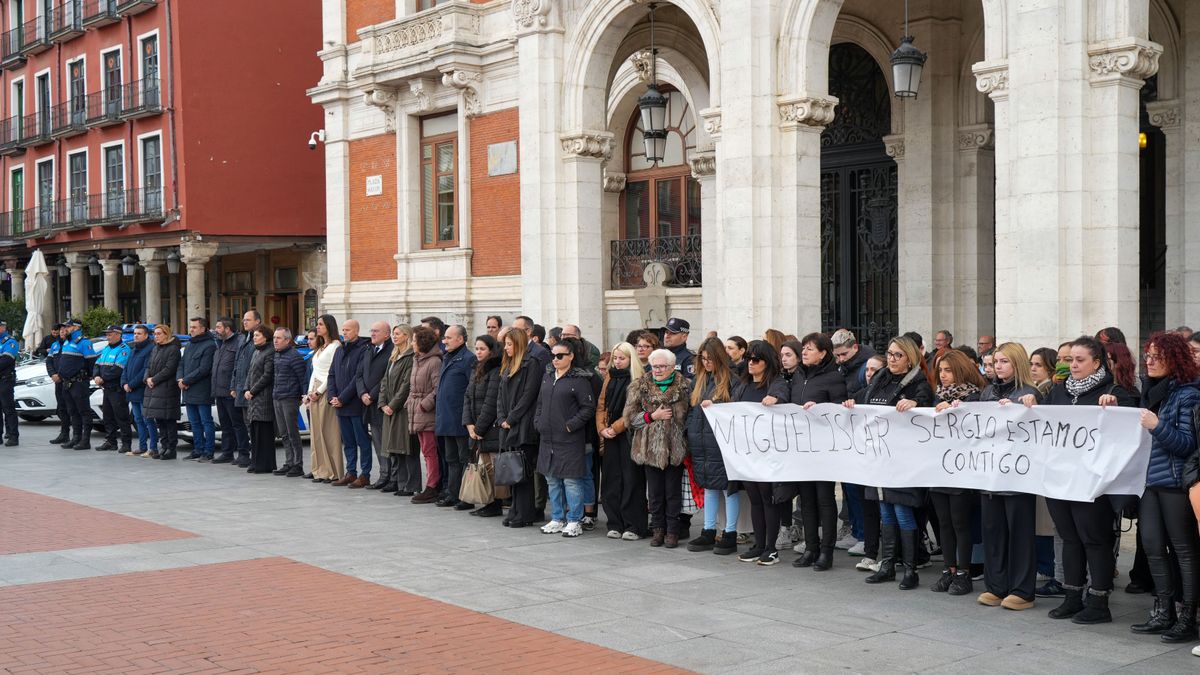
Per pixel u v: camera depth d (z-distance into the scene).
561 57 18.05
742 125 14.59
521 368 11.62
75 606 8.18
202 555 10.02
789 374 9.82
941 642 7.26
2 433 19.44
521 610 8.10
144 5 31.66
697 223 20.97
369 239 23.73
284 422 15.34
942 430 8.50
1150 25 15.05
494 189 20.75
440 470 13.23
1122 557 9.80
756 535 9.85
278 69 31.81
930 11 17.16
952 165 17.30
